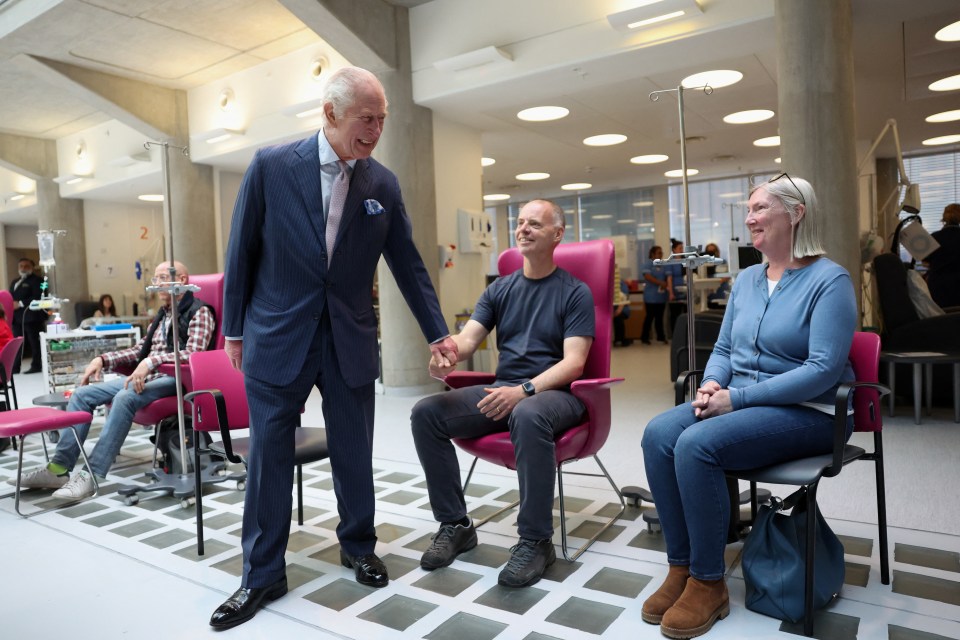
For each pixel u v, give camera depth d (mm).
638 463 3549
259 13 5992
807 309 1947
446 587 2162
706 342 5434
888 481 3053
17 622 2012
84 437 3477
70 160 10602
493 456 2357
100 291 11516
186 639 1888
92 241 11422
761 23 4613
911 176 10859
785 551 1856
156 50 6797
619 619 1905
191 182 8219
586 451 2412
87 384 3582
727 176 12273
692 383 2514
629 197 13492
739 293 2195
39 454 4414
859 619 1836
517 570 2143
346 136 1959
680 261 2502
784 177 2041
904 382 4766
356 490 2271
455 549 2381
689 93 6453
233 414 2734
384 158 6117
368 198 2152
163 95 7977
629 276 11703
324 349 2166
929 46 5383
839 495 2875
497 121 7094
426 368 6344
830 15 4207
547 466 2193
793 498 1987
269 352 2082
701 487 1832
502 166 10180
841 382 1952
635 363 8023
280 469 2117
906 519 2574
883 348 4812
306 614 2010
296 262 2072
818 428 1895
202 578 2309
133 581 2295
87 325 7832
